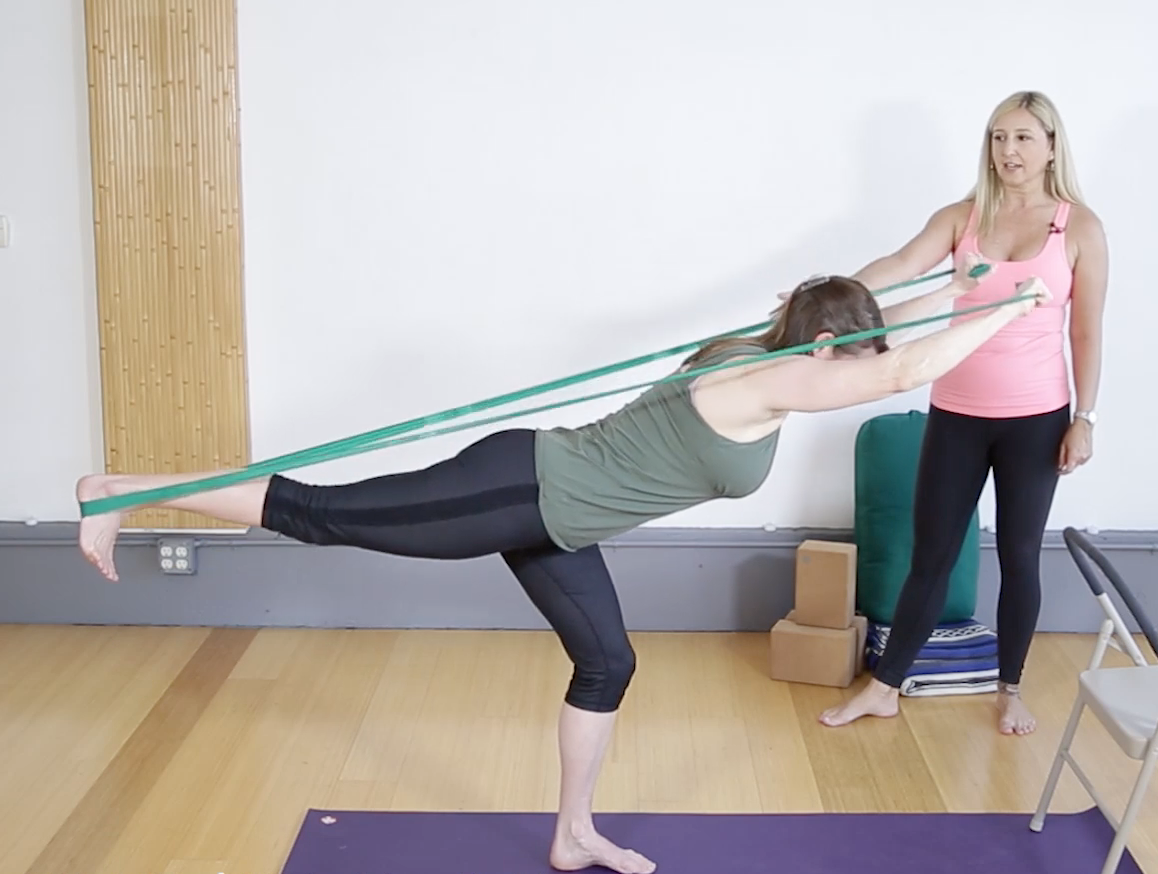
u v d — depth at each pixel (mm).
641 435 2717
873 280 3658
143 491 2770
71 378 4316
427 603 4453
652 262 4219
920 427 4227
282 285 4230
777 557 4398
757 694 4031
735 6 4055
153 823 3336
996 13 4059
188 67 4031
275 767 3598
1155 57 4074
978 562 4289
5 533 4398
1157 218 4180
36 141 4152
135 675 4117
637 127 4129
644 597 4438
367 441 2818
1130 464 4363
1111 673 3127
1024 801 3467
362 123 4125
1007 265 3543
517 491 2744
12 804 3406
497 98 4109
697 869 3150
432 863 3162
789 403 2596
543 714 3904
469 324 4262
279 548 4418
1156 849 3240
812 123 4129
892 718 3891
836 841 3268
